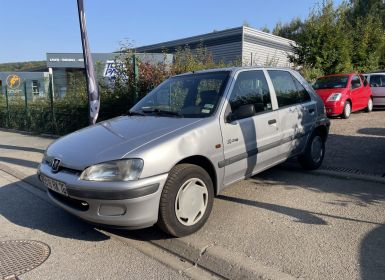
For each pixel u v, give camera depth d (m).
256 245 3.83
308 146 6.21
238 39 25.47
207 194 4.25
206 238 4.02
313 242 3.84
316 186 5.63
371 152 7.54
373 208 4.67
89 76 6.97
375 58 21.84
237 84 4.94
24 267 3.69
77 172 3.90
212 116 4.45
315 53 18.53
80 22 6.74
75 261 3.78
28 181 6.78
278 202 5.00
